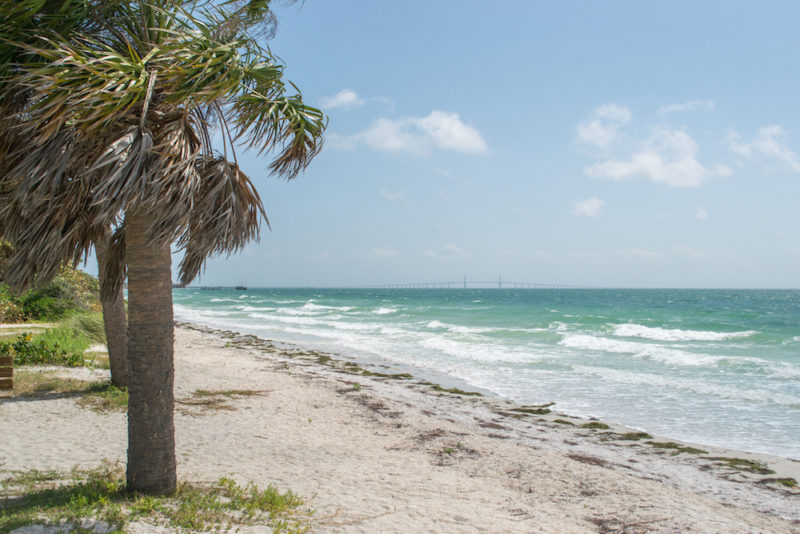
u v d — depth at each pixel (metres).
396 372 17.88
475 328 34.22
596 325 35.72
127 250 4.77
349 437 9.12
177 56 4.11
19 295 4.68
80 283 25.08
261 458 7.41
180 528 4.36
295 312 56.94
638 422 11.55
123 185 3.92
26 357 12.59
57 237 4.37
